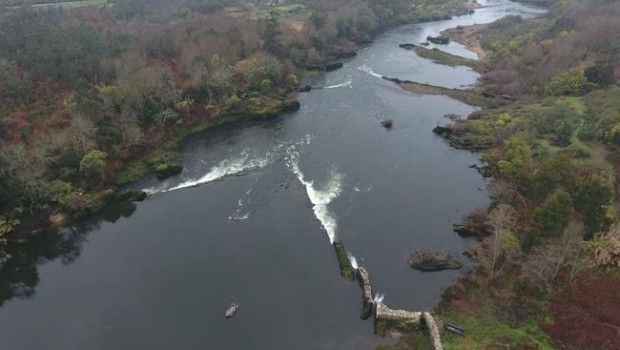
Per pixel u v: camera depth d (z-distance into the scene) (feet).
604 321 238.89
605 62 516.73
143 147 424.46
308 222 329.93
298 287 276.00
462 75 629.92
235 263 294.46
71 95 420.77
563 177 309.83
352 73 629.10
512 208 323.16
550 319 242.99
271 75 553.23
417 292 271.69
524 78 556.92
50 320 261.65
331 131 467.52
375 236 316.60
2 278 299.99
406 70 644.27
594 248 271.90
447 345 233.76
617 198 310.86
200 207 350.84
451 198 359.05
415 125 481.46
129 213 349.20
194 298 270.05
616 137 377.30
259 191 367.86
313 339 244.01
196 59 508.53
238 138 459.32
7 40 472.44
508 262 279.49
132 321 257.34
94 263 302.45
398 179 383.45
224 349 239.50
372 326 251.19
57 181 356.79
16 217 332.60
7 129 379.96
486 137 444.55
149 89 456.04
